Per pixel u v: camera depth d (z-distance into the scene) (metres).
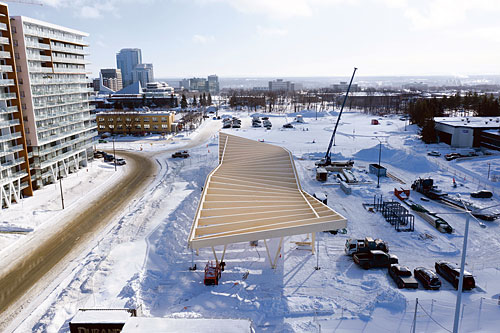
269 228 35.66
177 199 63.19
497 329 28.91
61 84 79.56
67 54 82.81
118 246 44.91
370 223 53.78
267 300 33.69
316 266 40.88
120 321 25.66
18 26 65.00
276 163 60.69
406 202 62.91
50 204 63.00
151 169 90.44
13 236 49.97
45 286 37.75
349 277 38.62
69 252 45.31
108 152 112.94
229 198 44.62
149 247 44.47
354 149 109.50
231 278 38.06
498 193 66.50
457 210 58.81
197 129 156.50
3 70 60.72
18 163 63.50
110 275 38.28
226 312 31.97
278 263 41.53
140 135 143.12
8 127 62.88
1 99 60.09
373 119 182.75
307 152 106.56
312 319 30.94
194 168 88.81
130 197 67.44
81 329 25.53
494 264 41.75
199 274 39.00
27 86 67.06
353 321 30.48
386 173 82.62
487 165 82.44
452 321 30.17
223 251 41.41
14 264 42.44
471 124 108.31
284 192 47.91
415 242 47.34
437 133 115.50
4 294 36.47
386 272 39.88
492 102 140.50
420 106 151.12
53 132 76.75
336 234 49.78
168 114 146.25
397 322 30.14
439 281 35.91
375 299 33.78
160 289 36.00
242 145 74.00
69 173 84.56
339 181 76.81
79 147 88.38
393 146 111.31
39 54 73.00
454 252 44.53
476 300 33.69
